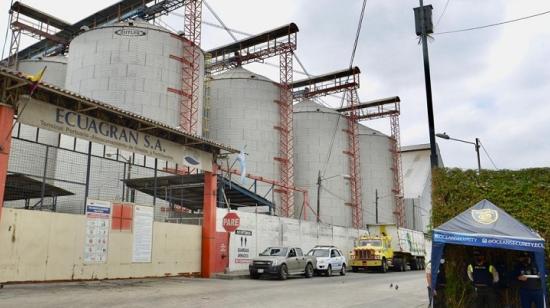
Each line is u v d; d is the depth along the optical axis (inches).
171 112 1544.0
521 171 529.3
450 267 507.8
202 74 1726.1
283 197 2043.6
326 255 1164.5
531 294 453.7
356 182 2449.6
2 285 586.9
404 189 3292.3
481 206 481.1
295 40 2150.6
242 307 498.3
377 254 1443.2
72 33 2187.5
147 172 1248.8
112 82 1492.4
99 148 1209.4
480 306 473.4
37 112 667.4
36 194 1005.2
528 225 504.4
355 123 2576.3
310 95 2591.0
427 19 665.6
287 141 2103.8
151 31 1571.1
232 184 1232.2
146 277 836.0
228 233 1083.9
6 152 610.5
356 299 618.5
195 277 938.1
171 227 909.2
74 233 713.0
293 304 541.6
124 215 805.9
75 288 618.5
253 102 2084.2
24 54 2502.5
